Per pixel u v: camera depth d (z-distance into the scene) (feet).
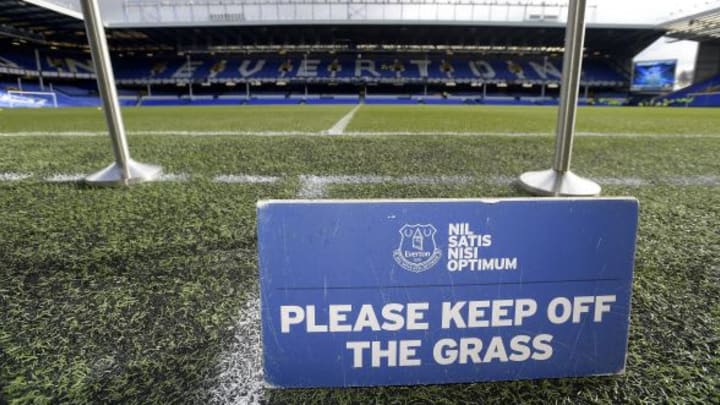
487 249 1.67
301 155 6.96
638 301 2.25
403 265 1.66
